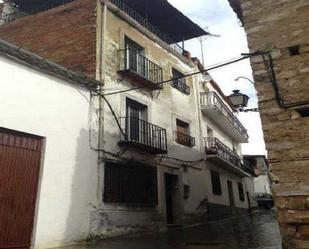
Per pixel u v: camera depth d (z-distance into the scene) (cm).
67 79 1002
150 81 1343
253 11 668
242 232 1143
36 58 883
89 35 1211
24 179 831
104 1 1260
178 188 1491
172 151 1500
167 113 1525
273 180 559
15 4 1642
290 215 531
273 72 613
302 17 618
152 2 1594
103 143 1090
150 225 1228
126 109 1281
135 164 1223
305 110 576
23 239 797
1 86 811
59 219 888
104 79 1158
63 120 966
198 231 1220
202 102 1927
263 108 605
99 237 995
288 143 566
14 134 835
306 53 596
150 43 1508
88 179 1008
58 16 1324
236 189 2430
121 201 1119
